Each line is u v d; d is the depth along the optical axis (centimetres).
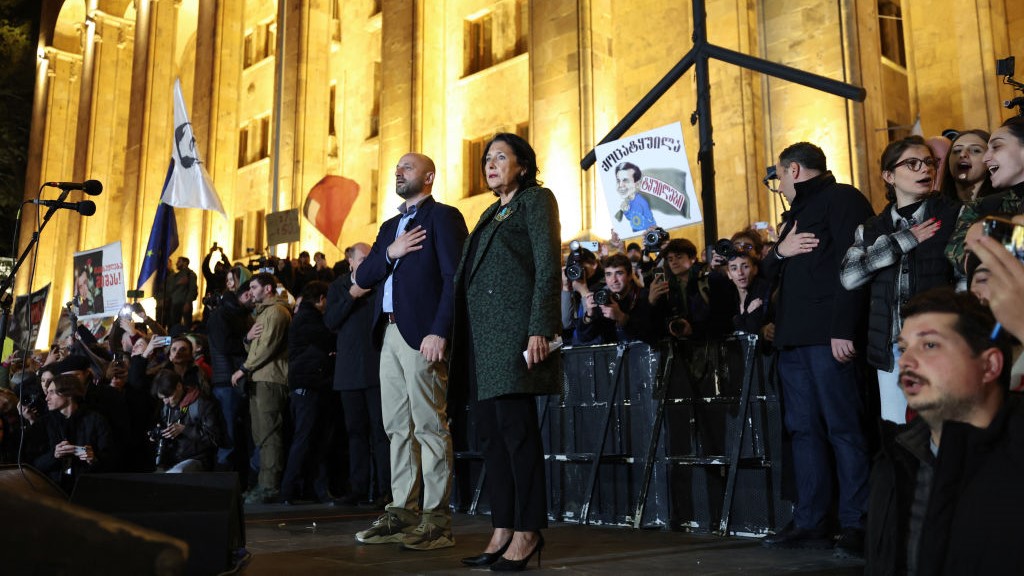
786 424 473
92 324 1758
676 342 577
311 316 800
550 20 1541
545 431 657
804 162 466
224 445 779
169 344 855
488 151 429
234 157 2495
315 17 2180
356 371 686
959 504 188
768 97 1212
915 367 196
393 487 495
